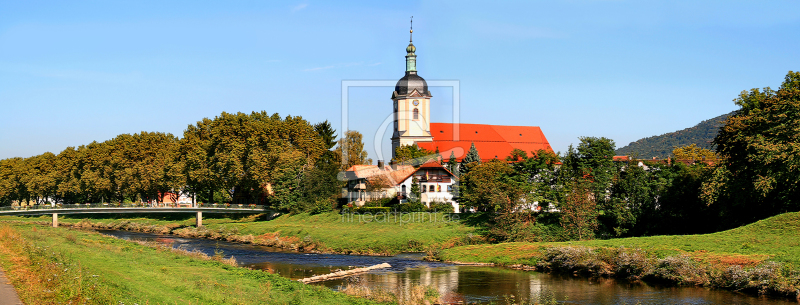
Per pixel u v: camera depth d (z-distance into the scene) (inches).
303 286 1348.4
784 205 2244.1
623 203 2714.1
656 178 2834.6
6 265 994.1
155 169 4576.8
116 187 4953.3
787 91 2295.8
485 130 5713.6
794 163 2034.9
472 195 3181.6
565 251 1915.6
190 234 3476.9
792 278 1411.2
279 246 2847.0
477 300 1423.5
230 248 2738.7
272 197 4111.7
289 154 4109.3
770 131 2187.5
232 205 4111.7
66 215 5167.3
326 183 3949.3
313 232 2965.1
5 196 6407.5
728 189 2279.8
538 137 5816.9
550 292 1524.4
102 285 922.7
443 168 3909.9
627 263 1742.1
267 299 1096.2
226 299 1033.5
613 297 1449.3
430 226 3063.5
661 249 1871.3
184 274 1325.0
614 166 2925.7
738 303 1349.7
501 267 2036.2
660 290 1536.7
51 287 850.1
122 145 4936.0
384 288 1571.1
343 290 1432.1
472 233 2765.7
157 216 4709.6
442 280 1733.5
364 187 3917.3
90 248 1603.1
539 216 2851.9
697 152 5142.7
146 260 1498.5
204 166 4183.1
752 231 1980.8
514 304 1359.5
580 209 2625.5
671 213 2699.3
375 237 2753.4
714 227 2578.7
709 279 1562.5
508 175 3230.8
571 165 3024.1
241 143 4101.9
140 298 908.0
